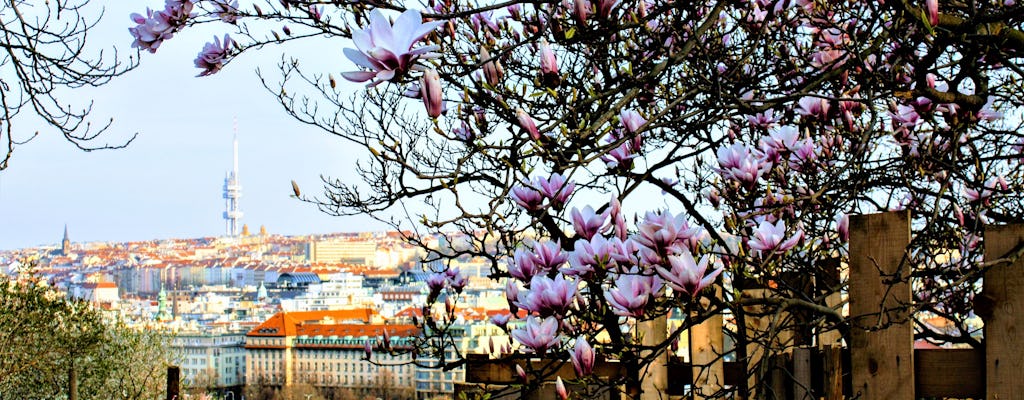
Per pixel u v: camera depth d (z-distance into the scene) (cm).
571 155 290
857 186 367
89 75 667
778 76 410
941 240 376
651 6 414
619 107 286
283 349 14912
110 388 2188
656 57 405
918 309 277
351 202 471
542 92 284
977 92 355
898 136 392
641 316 263
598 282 283
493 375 369
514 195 294
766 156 344
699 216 350
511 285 324
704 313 278
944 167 375
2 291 1666
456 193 279
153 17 380
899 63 332
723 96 310
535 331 271
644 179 345
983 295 270
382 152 288
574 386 354
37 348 1748
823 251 380
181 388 2434
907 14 327
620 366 355
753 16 397
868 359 282
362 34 220
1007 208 418
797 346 344
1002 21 348
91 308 2041
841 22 389
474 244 379
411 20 220
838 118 391
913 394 275
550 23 293
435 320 389
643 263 265
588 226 283
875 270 282
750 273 305
